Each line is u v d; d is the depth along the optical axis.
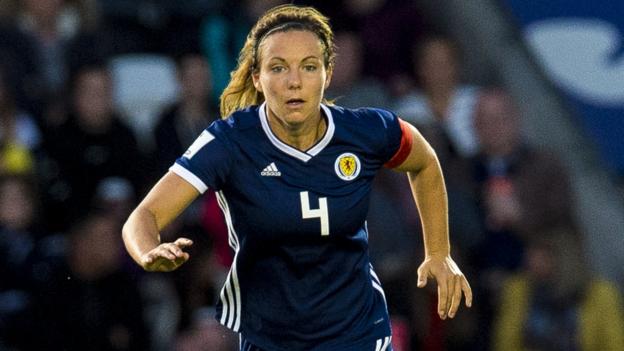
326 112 13.80
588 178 31.94
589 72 32.31
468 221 26.98
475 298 26.09
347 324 13.94
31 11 28.80
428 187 14.55
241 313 14.09
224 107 14.36
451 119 29.44
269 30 13.57
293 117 13.30
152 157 27.45
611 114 32.19
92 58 28.80
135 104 30.52
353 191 13.72
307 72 13.32
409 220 26.41
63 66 28.59
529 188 27.30
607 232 31.22
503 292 26.34
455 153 28.03
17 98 27.94
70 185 26.94
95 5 29.67
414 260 25.67
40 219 26.36
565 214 27.03
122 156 27.30
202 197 26.77
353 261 13.88
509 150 28.30
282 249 13.69
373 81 30.03
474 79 32.47
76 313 25.11
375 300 14.22
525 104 32.38
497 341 26.08
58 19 29.19
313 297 13.84
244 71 14.16
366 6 30.48
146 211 13.22
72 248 25.33
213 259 25.97
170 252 12.12
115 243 25.52
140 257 12.48
